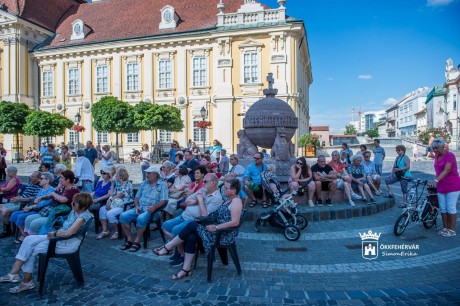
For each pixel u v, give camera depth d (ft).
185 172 27.14
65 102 122.11
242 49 102.73
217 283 17.03
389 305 14.74
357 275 17.80
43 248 16.67
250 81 102.63
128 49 114.62
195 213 20.97
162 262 20.13
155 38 110.22
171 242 18.30
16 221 23.44
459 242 22.84
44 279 16.67
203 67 108.99
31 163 106.01
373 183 36.29
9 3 124.16
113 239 24.76
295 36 99.60
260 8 101.30
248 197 29.94
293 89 99.25
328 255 20.67
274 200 27.58
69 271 19.03
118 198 24.99
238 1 114.73
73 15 135.85
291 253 21.03
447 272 18.08
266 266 19.10
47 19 131.34
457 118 189.98
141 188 23.36
